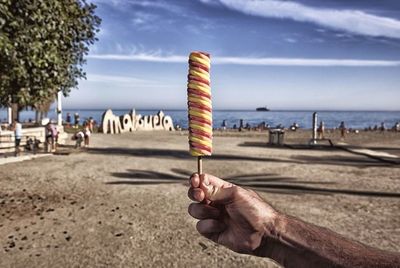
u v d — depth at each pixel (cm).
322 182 1191
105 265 521
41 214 775
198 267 517
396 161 1756
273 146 2658
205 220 148
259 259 544
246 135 4097
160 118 4834
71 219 741
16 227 686
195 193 140
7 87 798
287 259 128
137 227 692
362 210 832
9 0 639
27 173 1305
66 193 984
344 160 1844
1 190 1013
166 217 756
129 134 3738
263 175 1329
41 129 2331
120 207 837
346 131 5428
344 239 125
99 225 704
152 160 1712
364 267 108
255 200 140
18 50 720
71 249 580
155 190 1024
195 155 136
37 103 916
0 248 580
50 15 767
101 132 3850
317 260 119
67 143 2584
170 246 595
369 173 1395
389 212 816
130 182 1150
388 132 5469
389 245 605
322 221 741
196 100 134
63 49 1007
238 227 140
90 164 1550
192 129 135
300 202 905
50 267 513
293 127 6312
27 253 562
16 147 1772
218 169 1467
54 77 857
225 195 141
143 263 529
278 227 133
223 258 548
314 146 2700
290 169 1484
